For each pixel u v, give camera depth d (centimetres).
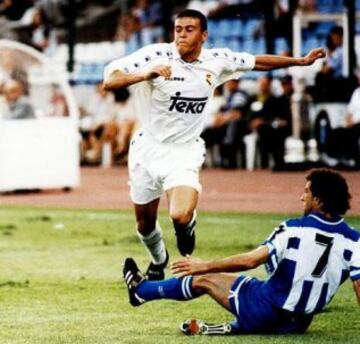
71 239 3775
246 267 2088
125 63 2577
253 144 6456
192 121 2658
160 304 2641
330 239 2103
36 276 3036
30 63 5297
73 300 2697
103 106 7062
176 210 2547
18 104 5300
